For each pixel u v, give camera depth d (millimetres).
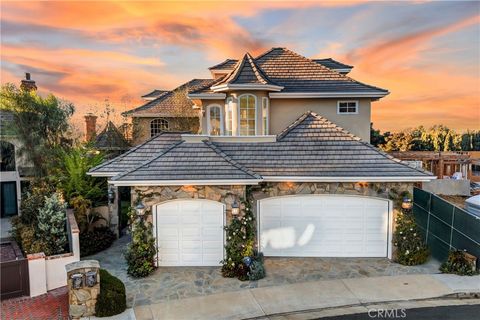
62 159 18562
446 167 24859
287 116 19797
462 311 9578
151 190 12875
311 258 13922
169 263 13359
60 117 22422
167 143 15852
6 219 21953
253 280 11898
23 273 11234
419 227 14188
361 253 13938
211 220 13180
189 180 12477
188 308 9984
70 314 9539
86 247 14773
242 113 18547
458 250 12414
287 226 14016
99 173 14359
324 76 20359
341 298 10445
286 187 13742
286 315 9570
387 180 13078
